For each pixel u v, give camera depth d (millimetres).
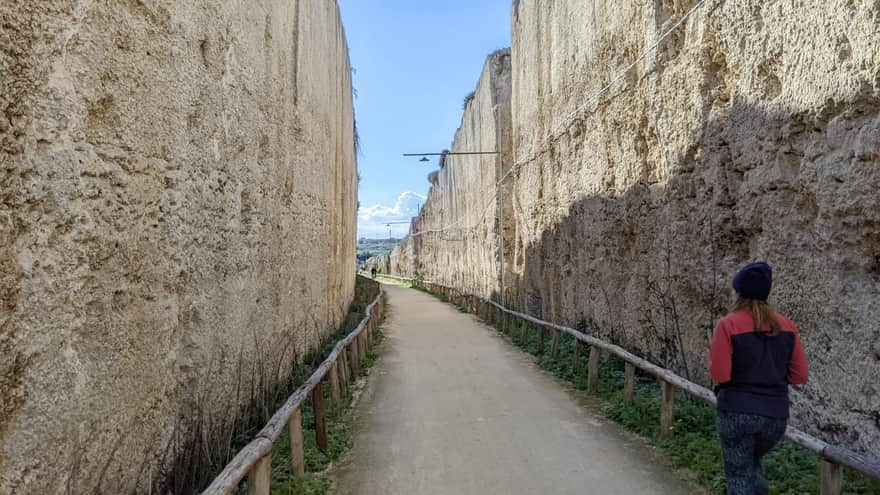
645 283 8328
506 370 9891
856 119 4344
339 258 14070
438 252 38438
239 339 5574
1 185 2451
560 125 12547
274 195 7016
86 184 3061
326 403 7199
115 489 3324
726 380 3504
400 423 6789
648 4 7973
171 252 4098
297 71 8336
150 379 3793
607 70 9688
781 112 5230
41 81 2713
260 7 6363
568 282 11984
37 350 2650
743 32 5805
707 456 5016
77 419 2943
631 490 4629
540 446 5766
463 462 5387
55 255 2801
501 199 19609
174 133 4148
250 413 5754
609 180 9594
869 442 4281
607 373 8414
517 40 17641
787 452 4887
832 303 4652
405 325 17531
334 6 12609
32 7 2654
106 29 3277
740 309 3609
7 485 2438
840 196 4484
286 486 4660
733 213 6199
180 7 4230
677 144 7297
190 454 4238
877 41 4078
